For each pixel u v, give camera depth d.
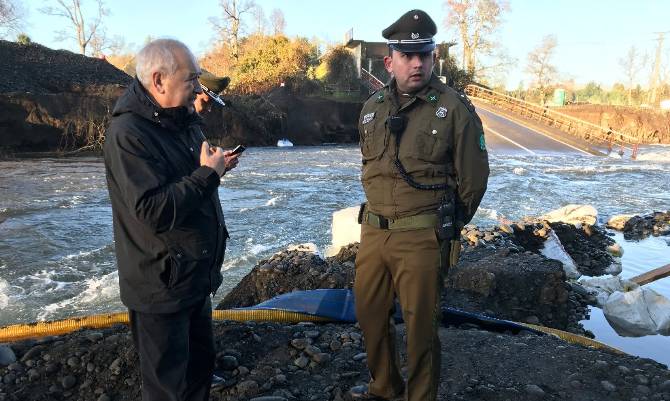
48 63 35.00
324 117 42.12
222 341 3.75
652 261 8.97
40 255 9.73
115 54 60.25
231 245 10.30
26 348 3.62
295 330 4.02
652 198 17.00
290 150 35.06
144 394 2.54
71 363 3.40
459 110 2.69
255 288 6.19
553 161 29.67
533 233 8.41
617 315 5.87
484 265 5.79
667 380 3.34
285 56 46.84
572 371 3.50
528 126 40.81
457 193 2.83
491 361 3.63
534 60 75.62
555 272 5.70
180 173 2.48
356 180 20.22
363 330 3.12
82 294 7.78
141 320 2.50
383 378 3.15
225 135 37.12
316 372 3.50
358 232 8.41
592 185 19.83
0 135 29.02
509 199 16.02
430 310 2.77
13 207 13.87
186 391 2.87
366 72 48.09
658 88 80.62
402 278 2.80
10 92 29.58
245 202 15.09
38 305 7.34
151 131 2.41
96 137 31.34
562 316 5.66
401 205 2.76
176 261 2.44
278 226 12.02
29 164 24.92
